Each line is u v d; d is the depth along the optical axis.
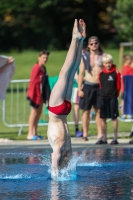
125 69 26.30
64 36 90.31
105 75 20.28
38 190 11.74
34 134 22.53
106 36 89.25
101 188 11.88
